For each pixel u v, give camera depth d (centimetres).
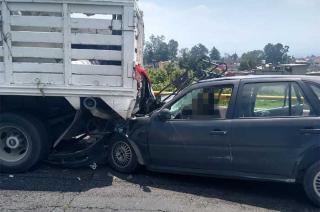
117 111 658
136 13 674
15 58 651
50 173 681
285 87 568
